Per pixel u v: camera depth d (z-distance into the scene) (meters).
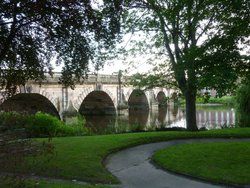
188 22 20.56
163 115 64.50
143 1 23.11
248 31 12.34
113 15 14.97
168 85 25.89
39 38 15.34
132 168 13.01
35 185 9.66
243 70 12.49
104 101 64.50
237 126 30.47
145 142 18.95
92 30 14.69
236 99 30.86
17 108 10.91
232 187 10.42
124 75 27.30
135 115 64.75
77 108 51.84
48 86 45.38
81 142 17.50
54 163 12.66
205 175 11.47
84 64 15.69
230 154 14.62
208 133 21.91
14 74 16.05
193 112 25.39
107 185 10.68
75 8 13.86
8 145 8.97
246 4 12.31
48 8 13.31
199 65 12.94
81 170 11.99
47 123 21.83
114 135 20.86
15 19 13.66
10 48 15.18
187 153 15.11
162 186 10.63
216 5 14.24
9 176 9.30
